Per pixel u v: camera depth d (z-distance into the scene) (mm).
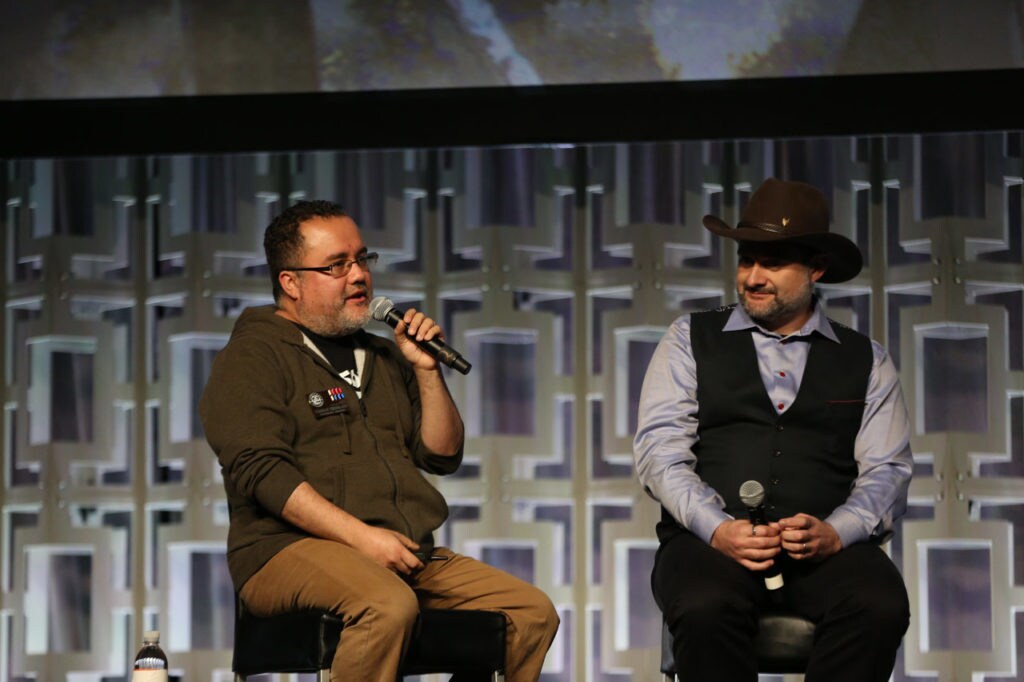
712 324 7570
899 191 10336
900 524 10219
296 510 6656
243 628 6859
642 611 10219
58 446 10469
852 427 7328
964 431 10211
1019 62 9719
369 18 10078
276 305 7453
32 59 10172
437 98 10000
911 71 9781
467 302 10555
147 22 10156
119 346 10633
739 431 7332
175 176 10594
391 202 10516
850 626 6559
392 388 7391
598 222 10484
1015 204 10297
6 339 10633
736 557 6695
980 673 10039
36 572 10453
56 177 10656
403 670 6828
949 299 10180
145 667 7500
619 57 9945
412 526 6992
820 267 7453
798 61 9852
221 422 6848
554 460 10359
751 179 10406
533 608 7035
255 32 10117
